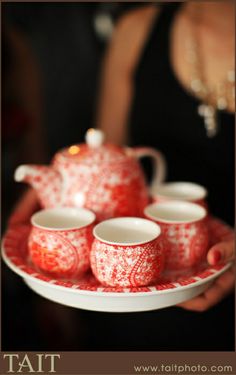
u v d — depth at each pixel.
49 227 0.59
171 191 0.70
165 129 0.82
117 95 0.87
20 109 0.96
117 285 0.53
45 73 1.27
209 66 0.76
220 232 0.66
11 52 0.95
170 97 0.80
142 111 0.83
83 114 1.30
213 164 0.80
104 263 0.53
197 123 0.79
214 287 0.60
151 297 0.53
